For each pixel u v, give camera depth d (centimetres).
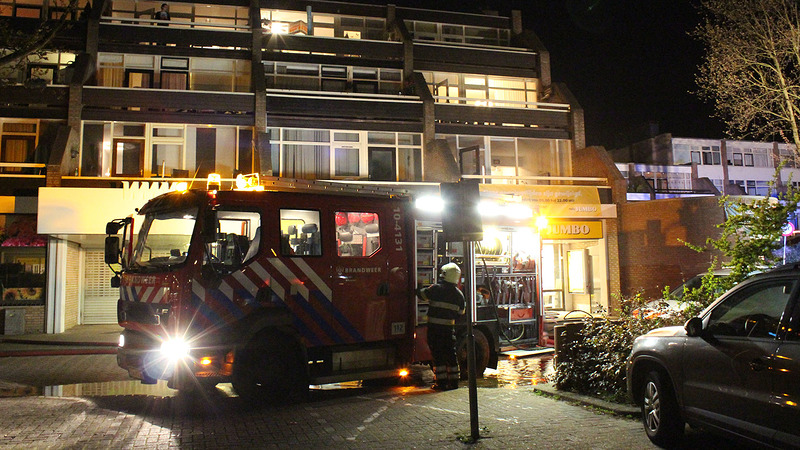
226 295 774
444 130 2411
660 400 588
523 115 2517
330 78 2448
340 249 877
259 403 801
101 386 994
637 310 830
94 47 2195
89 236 1866
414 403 792
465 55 2620
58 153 1878
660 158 4916
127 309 825
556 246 2641
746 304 555
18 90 2008
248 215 815
